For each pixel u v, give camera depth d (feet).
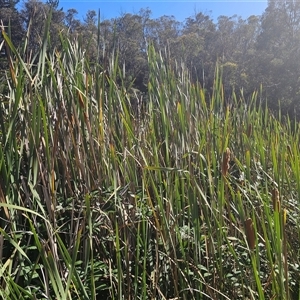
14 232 4.92
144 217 5.55
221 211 5.46
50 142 6.25
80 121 6.81
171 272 5.83
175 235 5.92
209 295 5.56
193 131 7.66
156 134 7.69
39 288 5.08
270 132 10.06
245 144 8.49
